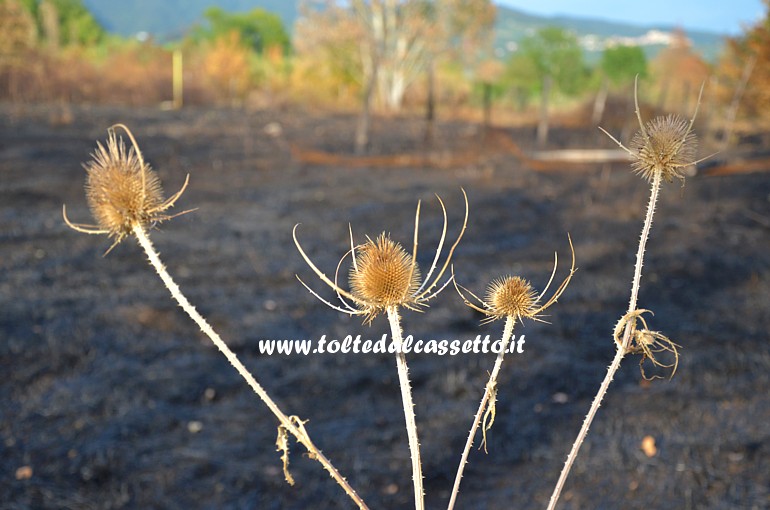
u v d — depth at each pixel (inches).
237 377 223.6
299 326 264.1
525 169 623.8
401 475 177.3
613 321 269.9
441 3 1665.8
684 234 400.8
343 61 1664.6
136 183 48.4
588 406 208.4
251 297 291.4
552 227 419.8
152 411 201.3
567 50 2573.8
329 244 376.2
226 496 167.6
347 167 614.2
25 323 252.1
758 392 211.8
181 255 343.3
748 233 398.9
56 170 521.0
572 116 1229.1
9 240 352.2
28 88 1094.4
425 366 232.2
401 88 1647.4
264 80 1515.7
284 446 51.4
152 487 169.5
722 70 772.6
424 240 384.8
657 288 308.7
